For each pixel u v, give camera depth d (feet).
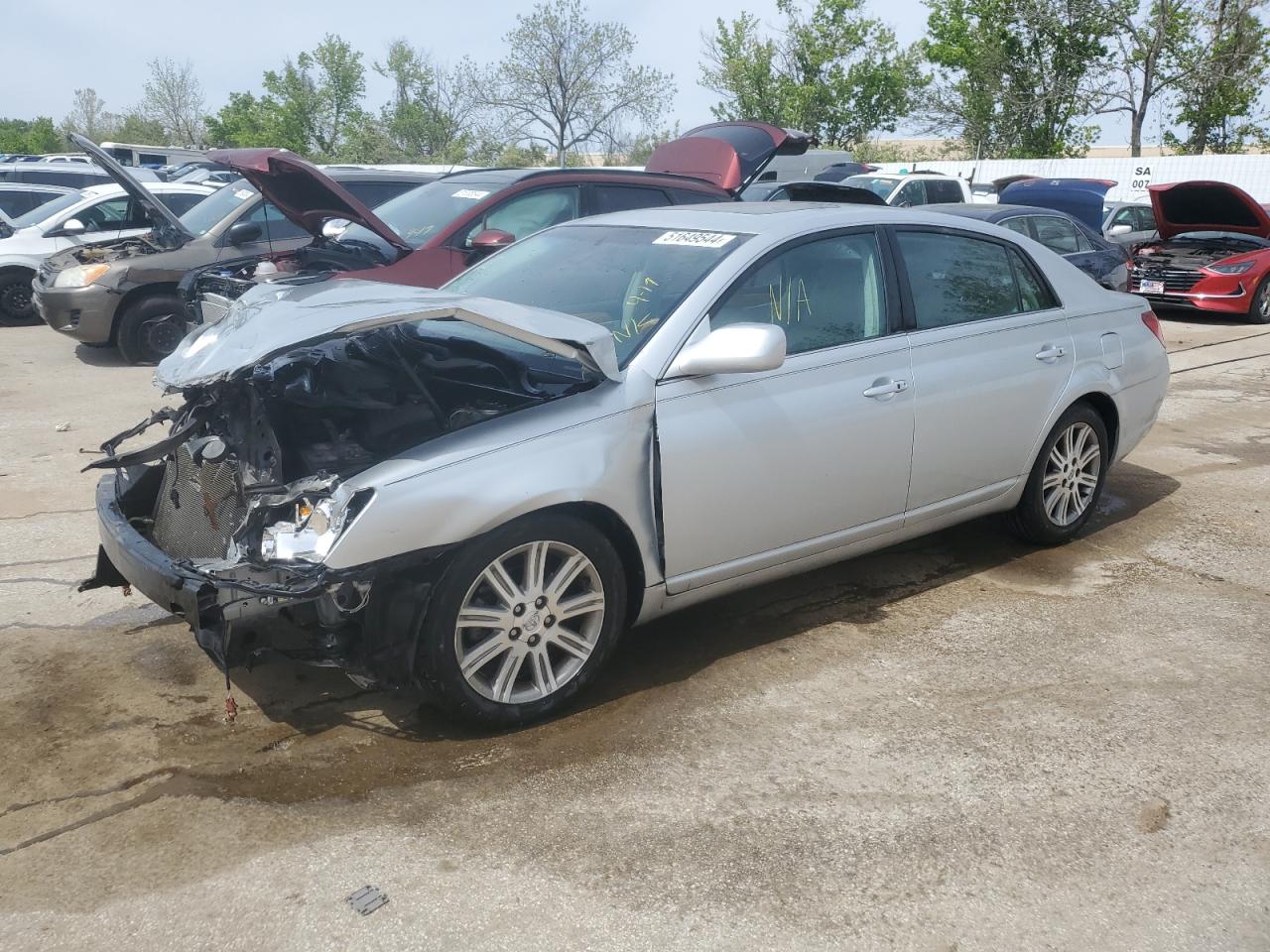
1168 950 8.65
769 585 16.34
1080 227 37.58
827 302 14.16
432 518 10.69
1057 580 16.66
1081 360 17.13
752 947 8.59
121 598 15.47
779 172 89.66
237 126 176.86
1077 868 9.64
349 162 162.91
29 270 44.29
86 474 21.90
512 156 148.56
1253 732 12.04
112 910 8.93
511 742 11.66
